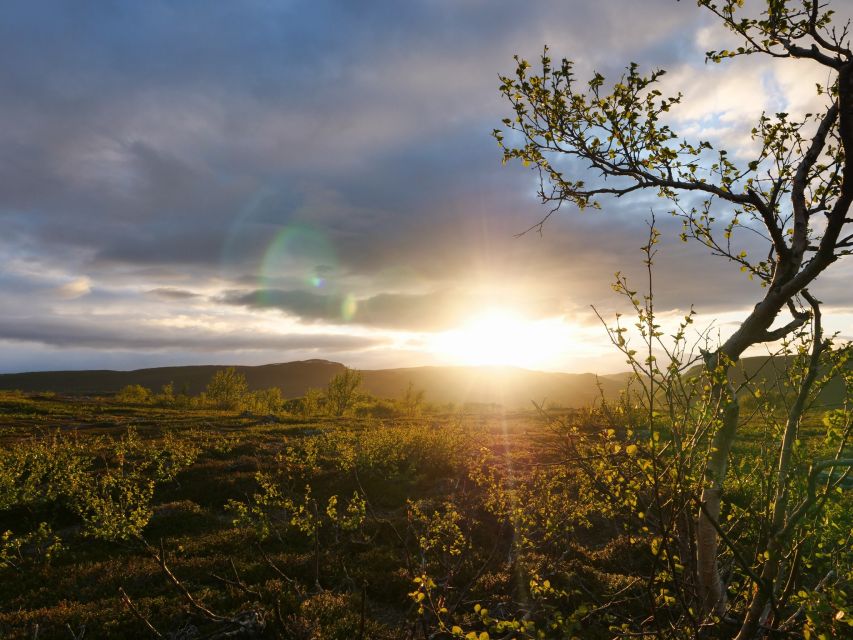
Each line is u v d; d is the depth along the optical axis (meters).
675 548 4.84
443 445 23.19
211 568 11.70
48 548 13.24
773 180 5.65
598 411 4.61
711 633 4.78
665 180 5.48
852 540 4.75
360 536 13.67
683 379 4.40
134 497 18.09
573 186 6.09
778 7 4.85
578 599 8.66
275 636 8.03
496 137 6.09
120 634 8.70
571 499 11.88
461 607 8.97
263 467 22.72
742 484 5.71
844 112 4.25
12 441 30.78
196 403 74.62
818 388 4.23
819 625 3.41
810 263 4.77
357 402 72.69
